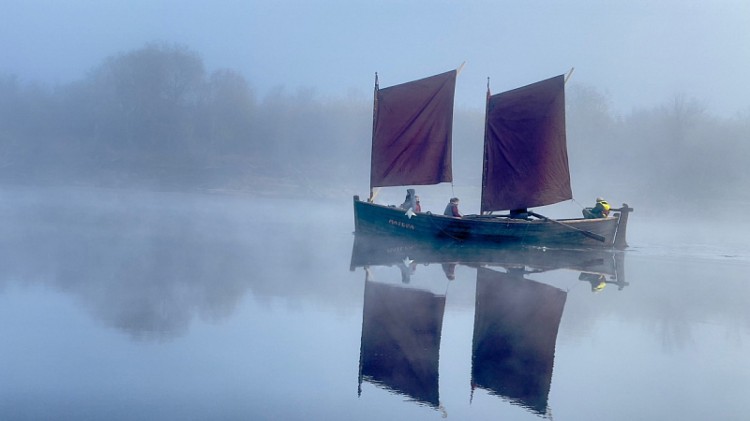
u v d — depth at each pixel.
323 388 12.88
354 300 20.34
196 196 79.06
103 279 22.47
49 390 12.27
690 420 12.02
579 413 12.20
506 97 39.66
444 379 13.66
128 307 18.48
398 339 16.30
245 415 11.55
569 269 29.69
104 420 11.15
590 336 17.34
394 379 13.53
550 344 16.44
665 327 18.69
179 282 22.36
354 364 14.30
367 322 17.72
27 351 14.30
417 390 12.98
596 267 31.02
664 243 45.31
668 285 26.23
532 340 16.70
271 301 19.86
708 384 13.92
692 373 14.59
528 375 14.11
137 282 22.16
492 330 17.41
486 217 39.66
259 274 24.61
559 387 13.45
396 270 26.94
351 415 11.70
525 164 39.41
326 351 15.09
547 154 38.72
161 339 15.57
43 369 13.28
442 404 12.36
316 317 18.09
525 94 39.06
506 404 12.51
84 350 14.52
